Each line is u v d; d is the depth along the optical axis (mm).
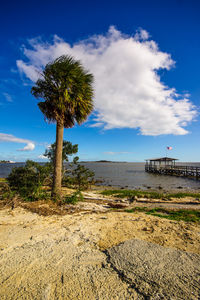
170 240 3365
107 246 3074
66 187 12367
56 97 6965
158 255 2699
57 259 2604
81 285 2047
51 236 3500
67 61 6902
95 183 22203
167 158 43406
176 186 20656
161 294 1877
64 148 11930
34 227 4047
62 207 6043
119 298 1842
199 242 3281
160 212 6637
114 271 2318
